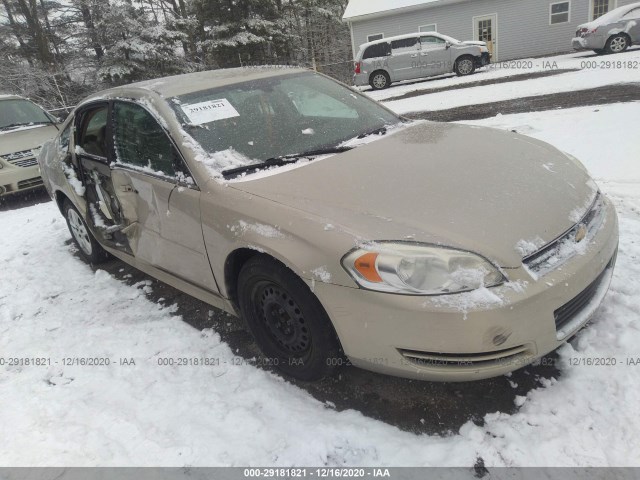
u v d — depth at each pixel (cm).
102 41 2284
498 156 260
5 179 707
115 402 248
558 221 211
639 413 200
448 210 208
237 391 246
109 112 328
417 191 223
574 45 1557
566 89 960
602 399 209
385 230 199
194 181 257
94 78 2439
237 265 252
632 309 259
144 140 294
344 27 3653
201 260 264
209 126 281
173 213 268
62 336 319
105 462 212
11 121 816
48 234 533
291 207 222
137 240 318
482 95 1084
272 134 291
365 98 367
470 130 311
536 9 1983
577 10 1934
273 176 250
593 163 504
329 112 332
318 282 202
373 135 303
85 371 277
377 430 211
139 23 2141
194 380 258
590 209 234
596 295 222
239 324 304
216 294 270
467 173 238
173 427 226
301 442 209
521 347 192
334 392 237
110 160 324
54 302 370
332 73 2930
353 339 203
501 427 204
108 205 350
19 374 282
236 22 2339
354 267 194
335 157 267
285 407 231
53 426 236
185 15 3139
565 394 214
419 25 2122
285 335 242
